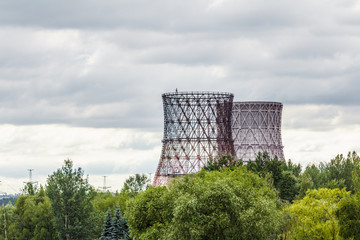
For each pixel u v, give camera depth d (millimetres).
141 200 154875
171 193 149125
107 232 199375
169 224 142750
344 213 134125
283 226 146625
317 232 144500
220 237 130000
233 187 138875
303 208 154000
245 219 128125
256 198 137750
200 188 135500
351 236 132750
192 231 125625
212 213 127875
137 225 153875
